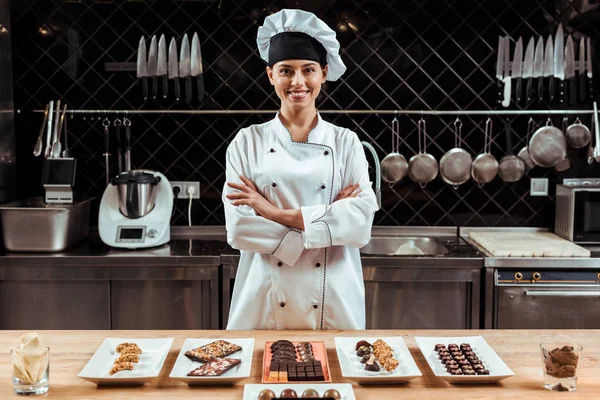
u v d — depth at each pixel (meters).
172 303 3.02
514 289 2.98
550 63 3.40
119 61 3.49
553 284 2.97
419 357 1.60
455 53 3.49
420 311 3.02
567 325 3.00
